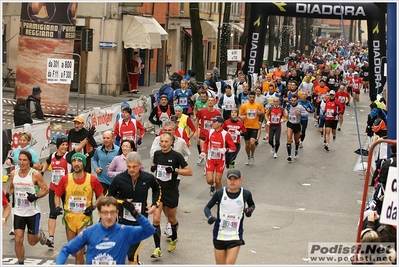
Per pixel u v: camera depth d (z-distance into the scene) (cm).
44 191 1833
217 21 10812
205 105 3828
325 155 4119
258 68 6141
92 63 6456
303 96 3934
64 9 4625
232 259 1664
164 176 2023
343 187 3188
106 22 6394
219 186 2734
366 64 9512
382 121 3241
